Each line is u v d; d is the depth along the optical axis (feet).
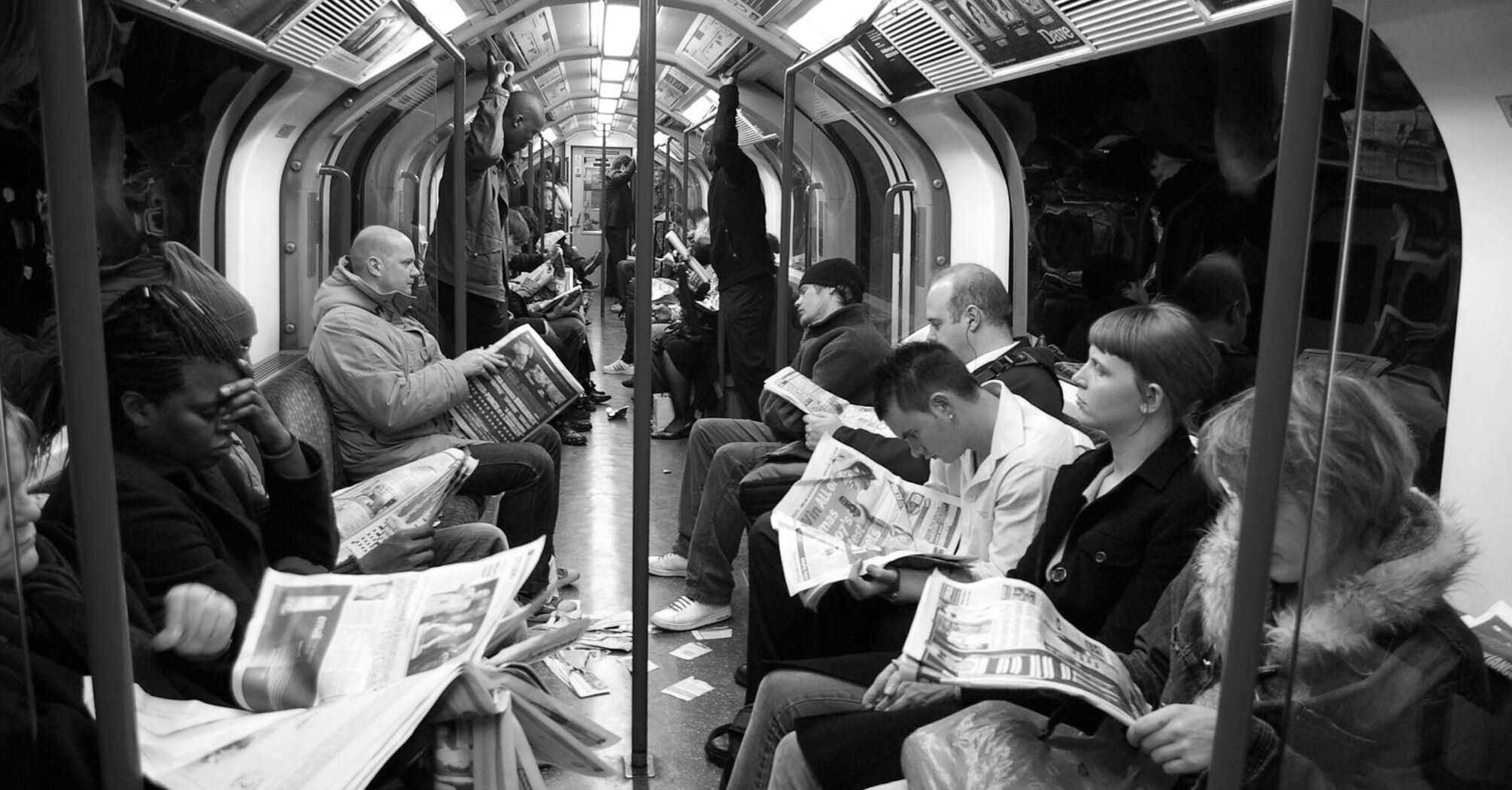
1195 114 11.39
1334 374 5.59
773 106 23.79
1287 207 4.39
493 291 20.07
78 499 4.62
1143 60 11.71
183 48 12.69
